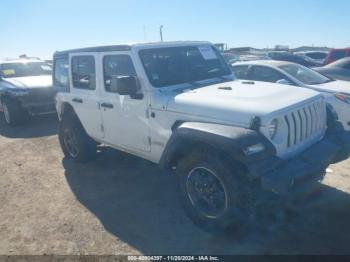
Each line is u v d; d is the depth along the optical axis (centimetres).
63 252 341
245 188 318
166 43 455
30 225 396
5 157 655
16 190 498
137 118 426
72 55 540
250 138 303
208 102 350
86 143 566
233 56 2114
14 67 1047
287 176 303
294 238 340
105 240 356
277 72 722
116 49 443
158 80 414
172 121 379
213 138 311
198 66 467
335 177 473
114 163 580
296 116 343
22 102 881
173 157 365
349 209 386
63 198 461
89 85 510
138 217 399
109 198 452
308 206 394
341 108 624
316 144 373
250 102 338
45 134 818
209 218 351
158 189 471
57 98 601
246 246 333
